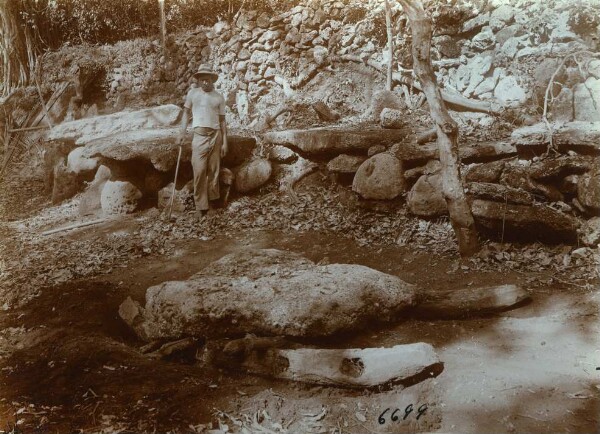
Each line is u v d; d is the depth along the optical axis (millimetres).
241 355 3830
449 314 4441
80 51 13055
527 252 5449
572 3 7461
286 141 7969
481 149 6469
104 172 8523
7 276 6082
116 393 3561
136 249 6680
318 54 9945
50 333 4551
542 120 6891
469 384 3424
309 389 3578
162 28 12211
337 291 4242
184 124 7531
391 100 8500
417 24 5453
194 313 4195
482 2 8391
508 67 7855
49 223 8305
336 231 6703
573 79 6922
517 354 3797
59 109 12180
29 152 11531
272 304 4121
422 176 6602
